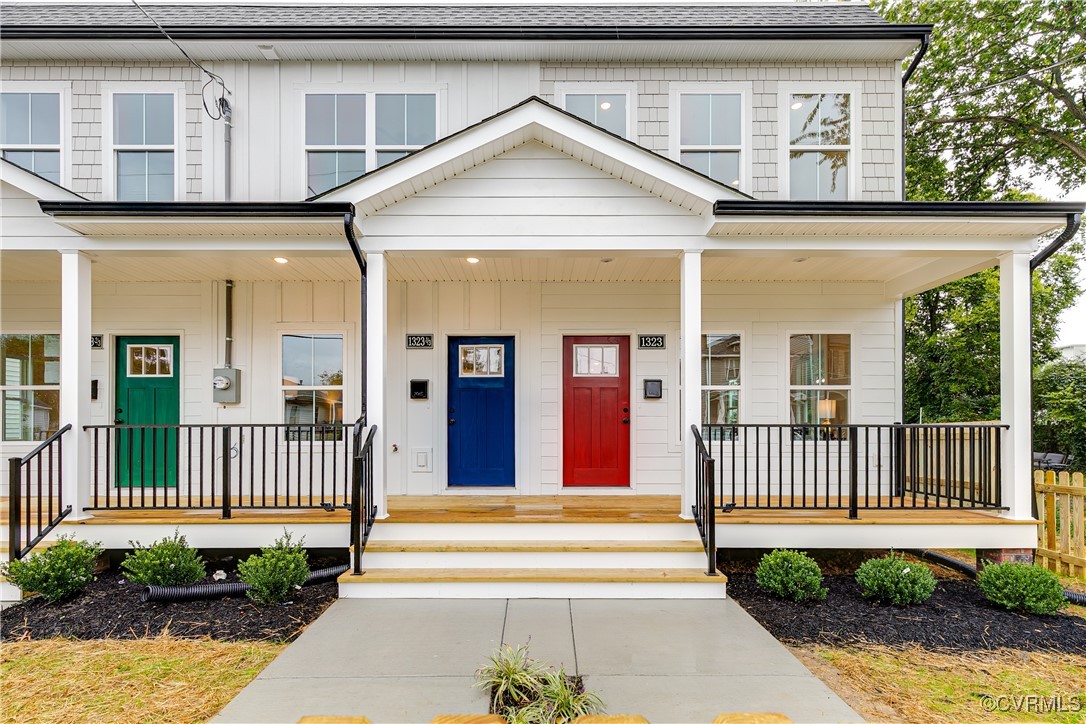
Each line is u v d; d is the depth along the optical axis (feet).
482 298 23.04
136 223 15.81
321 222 15.88
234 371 21.94
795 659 11.10
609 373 23.27
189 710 9.63
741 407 22.80
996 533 16.60
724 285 22.94
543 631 12.42
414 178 15.98
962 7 39.99
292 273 20.68
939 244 16.80
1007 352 17.01
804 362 23.11
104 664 11.28
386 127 21.58
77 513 16.71
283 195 21.29
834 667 11.35
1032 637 12.77
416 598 14.61
